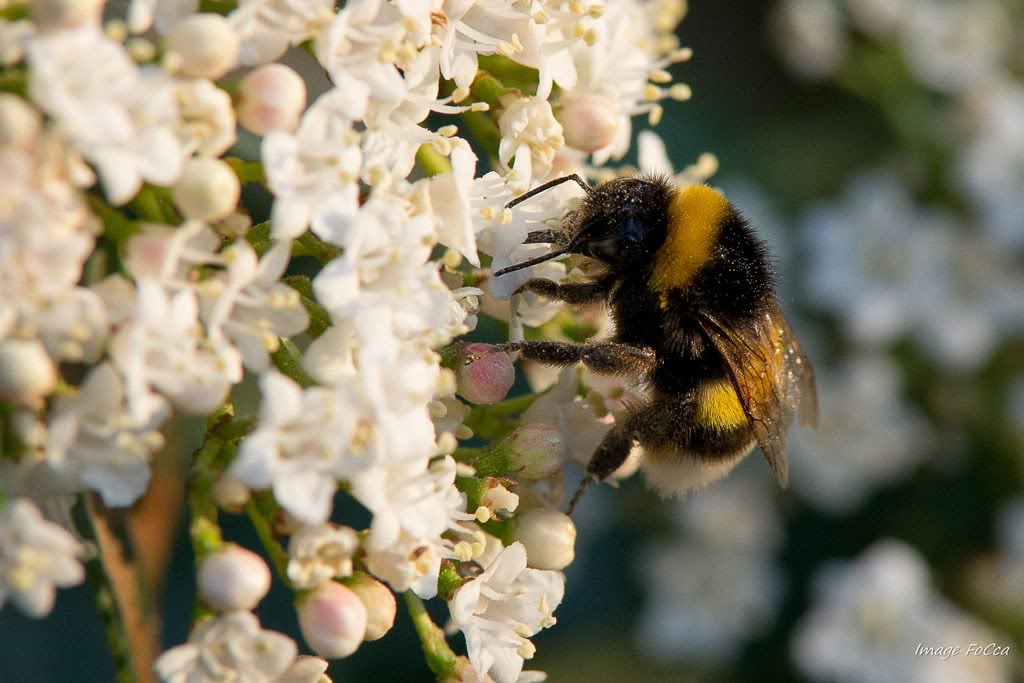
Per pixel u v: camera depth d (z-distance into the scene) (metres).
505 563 0.21
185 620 0.25
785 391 0.23
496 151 0.22
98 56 0.20
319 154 0.20
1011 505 0.28
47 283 0.20
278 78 0.20
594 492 0.28
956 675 0.28
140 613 0.22
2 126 0.19
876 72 0.29
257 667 0.20
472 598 0.21
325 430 0.20
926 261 0.29
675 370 0.23
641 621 0.29
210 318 0.20
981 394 0.29
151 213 0.20
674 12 0.23
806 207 0.29
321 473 0.20
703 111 0.29
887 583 0.28
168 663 0.20
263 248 0.21
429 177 0.21
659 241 0.22
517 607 0.21
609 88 0.22
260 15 0.20
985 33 0.29
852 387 0.29
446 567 0.21
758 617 0.29
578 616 0.28
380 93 0.21
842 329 0.29
